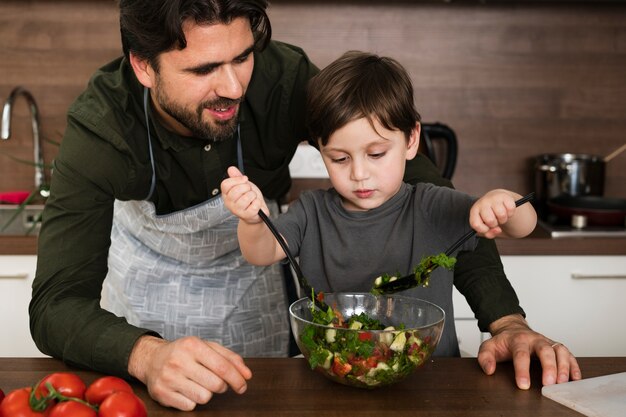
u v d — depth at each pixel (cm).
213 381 103
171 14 114
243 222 122
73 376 99
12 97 237
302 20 261
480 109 268
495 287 138
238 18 119
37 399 93
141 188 150
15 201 244
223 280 174
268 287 178
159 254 174
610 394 105
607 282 226
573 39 265
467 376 115
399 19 262
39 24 260
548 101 268
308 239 142
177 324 174
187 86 123
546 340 120
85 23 260
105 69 156
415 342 105
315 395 107
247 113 154
